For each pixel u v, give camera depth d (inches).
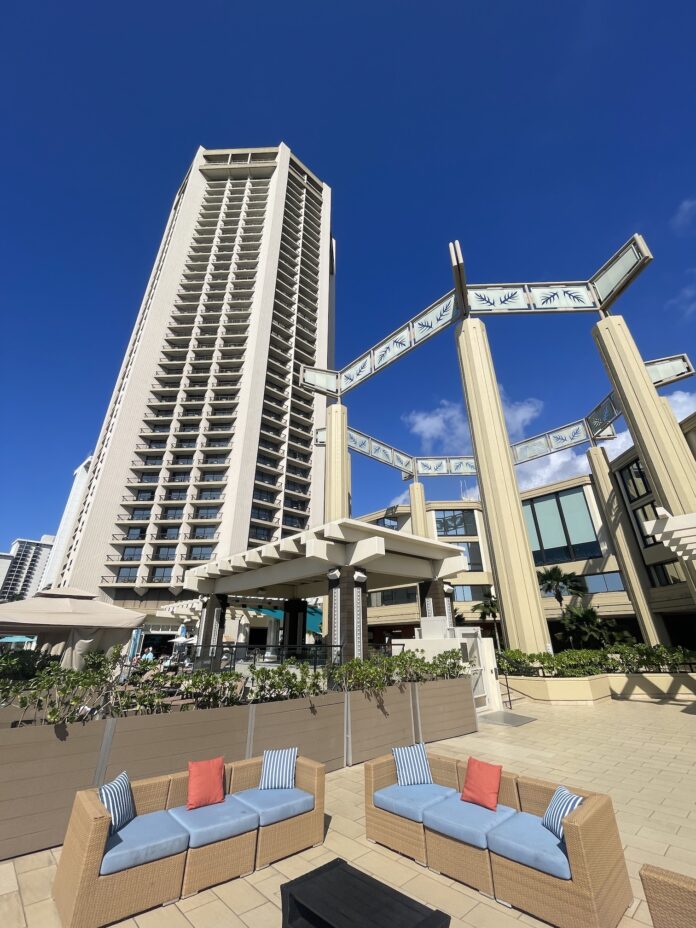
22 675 372.8
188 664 572.4
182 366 2412.6
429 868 147.8
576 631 995.9
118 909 119.8
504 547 558.3
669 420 509.7
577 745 314.8
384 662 315.9
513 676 530.9
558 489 1206.3
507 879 127.9
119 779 149.6
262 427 2385.6
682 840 169.9
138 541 1935.3
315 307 2962.6
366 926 94.3
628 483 1043.9
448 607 521.7
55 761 165.6
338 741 257.3
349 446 822.5
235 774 177.8
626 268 563.2
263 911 126.2
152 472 2153.1
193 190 3021.7
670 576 903.1
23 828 155.1
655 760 277.6
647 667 550.3
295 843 159.6
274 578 510.6
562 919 113.7
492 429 592.4
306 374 805.9
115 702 201.5
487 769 161.2
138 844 128.3
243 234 2856.8
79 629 350.6
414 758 186.1
